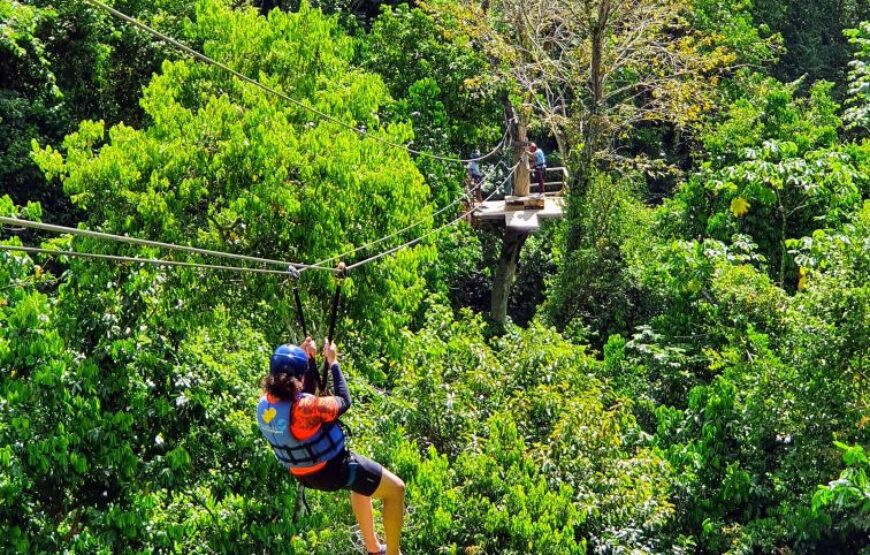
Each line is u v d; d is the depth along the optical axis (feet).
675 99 130.72
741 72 158.51
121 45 109.60
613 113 142.92
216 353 67.87
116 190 66.03
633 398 94.38
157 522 60.29
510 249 126.93
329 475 29.43
